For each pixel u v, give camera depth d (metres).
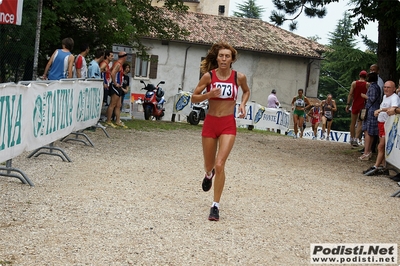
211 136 6.45
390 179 10.29
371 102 12.53
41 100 8.12
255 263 4.90
